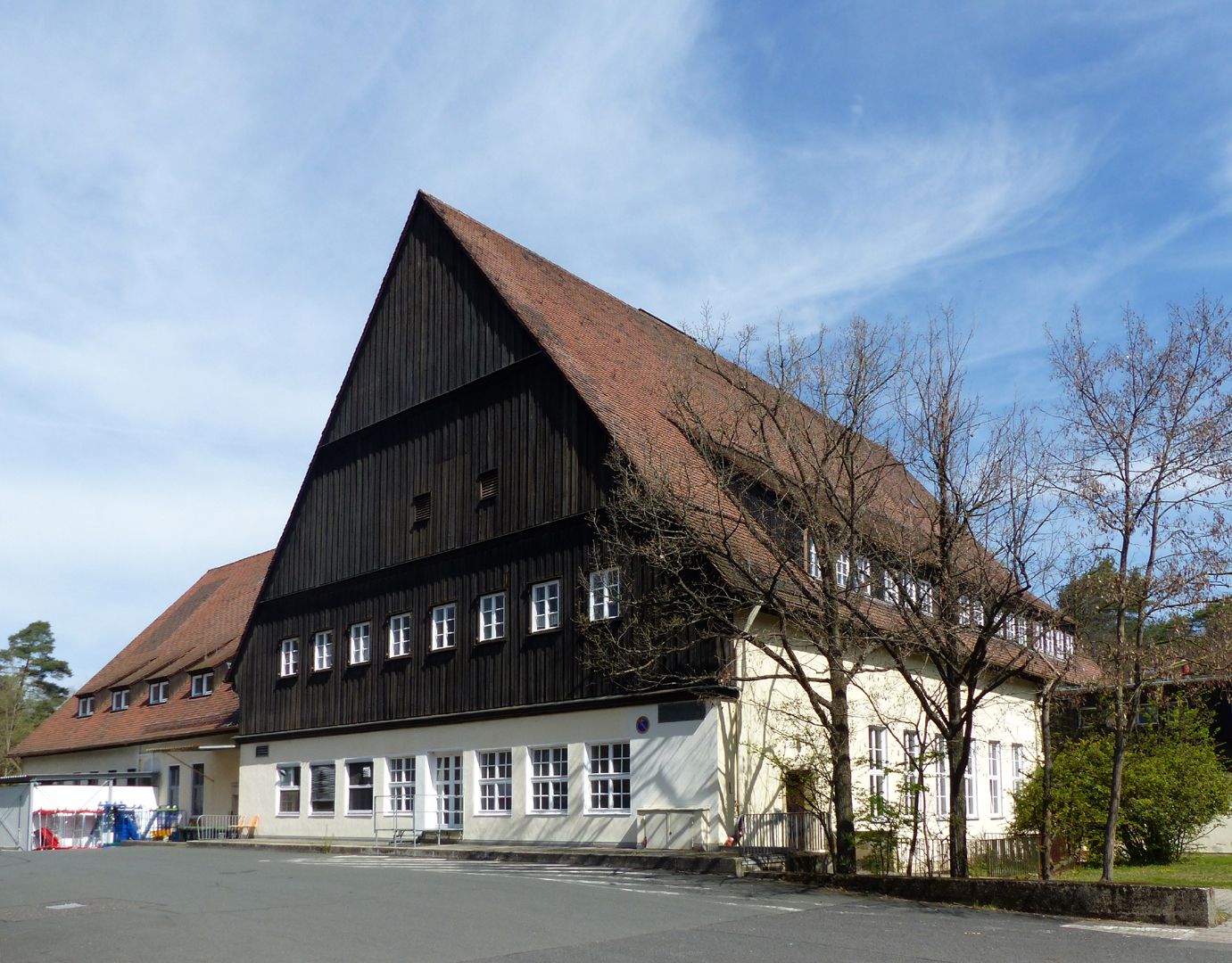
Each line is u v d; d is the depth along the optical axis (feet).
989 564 59.82
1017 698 114.32
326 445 115.55
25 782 147.54
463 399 100.07
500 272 101.60
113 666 171.83
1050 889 51.19
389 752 101.45
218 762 134.00
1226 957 39.78
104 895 59.00
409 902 53.72
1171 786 85.71
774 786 80.28
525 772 87.97
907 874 63.93
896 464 63.82
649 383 98.07
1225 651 53.42
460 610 96.22
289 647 116.98
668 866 71.82
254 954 40.47
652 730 79.77
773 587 65.62
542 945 41.88
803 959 39.24
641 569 81.10
